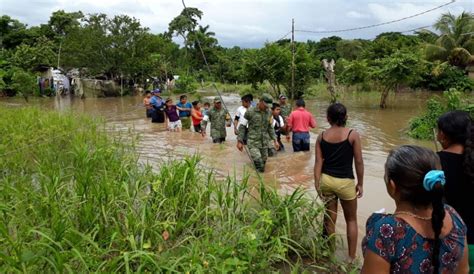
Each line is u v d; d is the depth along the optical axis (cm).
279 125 1051
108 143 884
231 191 565
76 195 475
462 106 1398
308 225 483
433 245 202
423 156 206
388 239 204
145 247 375
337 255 477
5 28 5000
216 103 1175
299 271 436
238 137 866
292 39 2612
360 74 2988
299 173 851
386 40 4009
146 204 459
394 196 216
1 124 1014
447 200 296
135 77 4222
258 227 467
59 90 3841
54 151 791
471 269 289
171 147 1107
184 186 505
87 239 363
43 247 358
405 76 2239
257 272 391
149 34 4025
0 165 695
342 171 458
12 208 457
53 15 5338
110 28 3862
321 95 3073
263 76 2906
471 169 281
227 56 5472
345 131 461
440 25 3716
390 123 1686
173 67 5581
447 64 3388
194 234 450
